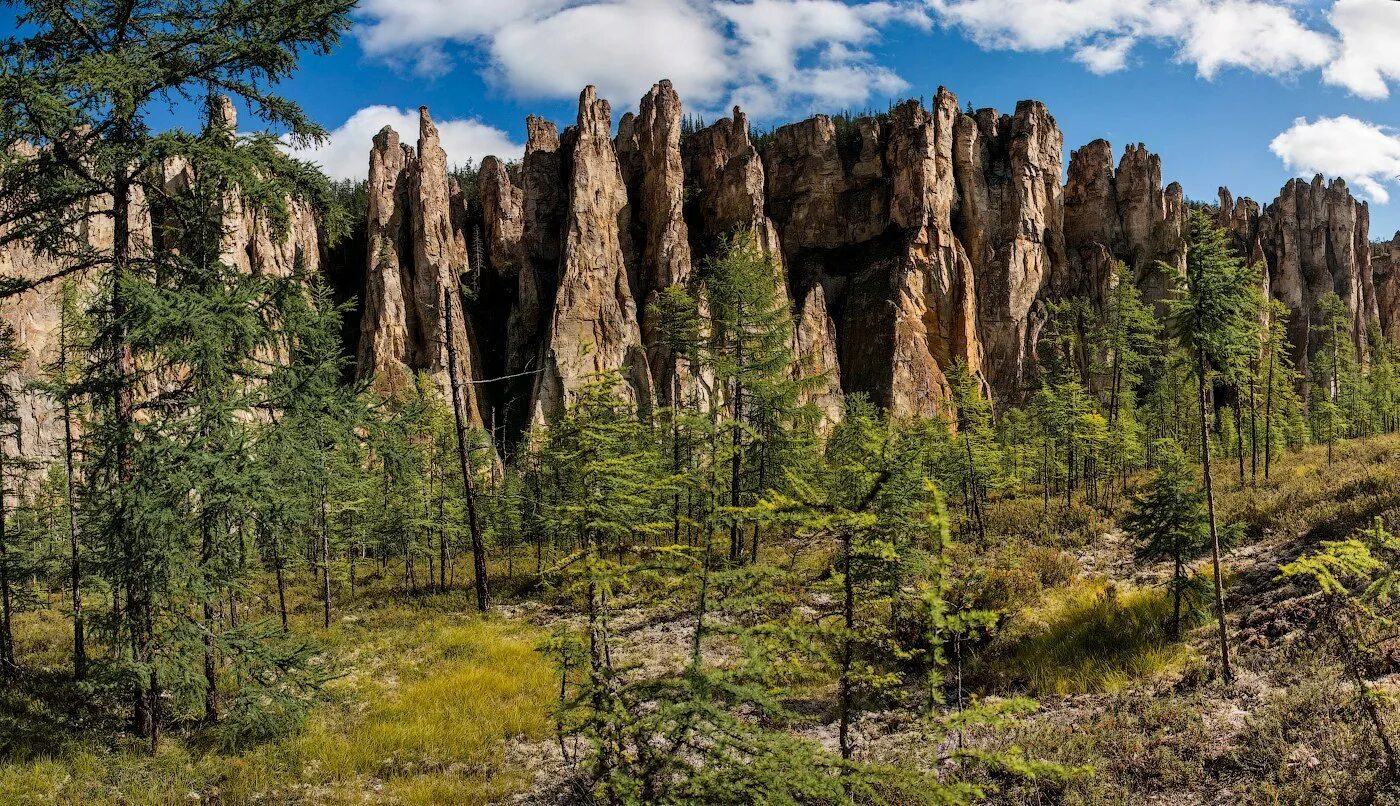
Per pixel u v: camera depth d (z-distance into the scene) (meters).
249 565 12.77
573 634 7.98
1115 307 40.47
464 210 82.25
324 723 13.23
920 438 22.64
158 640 10.83
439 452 33.56
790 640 6.02
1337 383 58.47
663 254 71.19
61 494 19.03
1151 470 39.31
